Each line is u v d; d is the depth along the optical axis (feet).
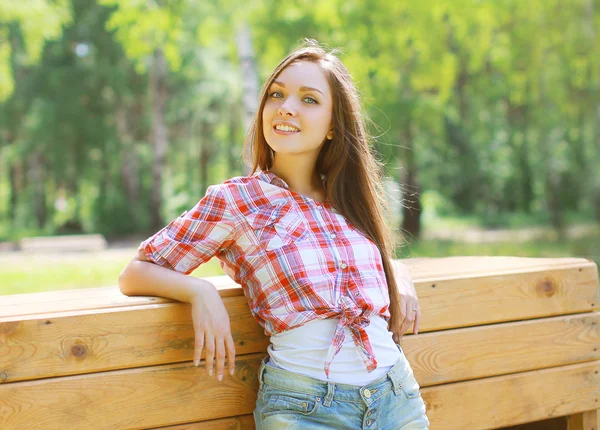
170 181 82.02
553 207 64.90
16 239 69.72
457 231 59.36
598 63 46.01
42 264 34.19
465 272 8.23
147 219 72.59
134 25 29.89
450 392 7.90
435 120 39.70
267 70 36.88
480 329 8.09
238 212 6.59
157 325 6.50
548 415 8.46
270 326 6.51
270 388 6.36
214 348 6.20
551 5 42.19
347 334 6.43
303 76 7.04
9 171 85.05
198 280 6.40
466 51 45.16
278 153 7.33
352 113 7.31
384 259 7.27
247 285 6.71
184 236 6.55
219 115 79.51
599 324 8.82
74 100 70.54
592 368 8.75
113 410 6.31
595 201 67.36
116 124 74.69
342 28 33.14
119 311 6.35
